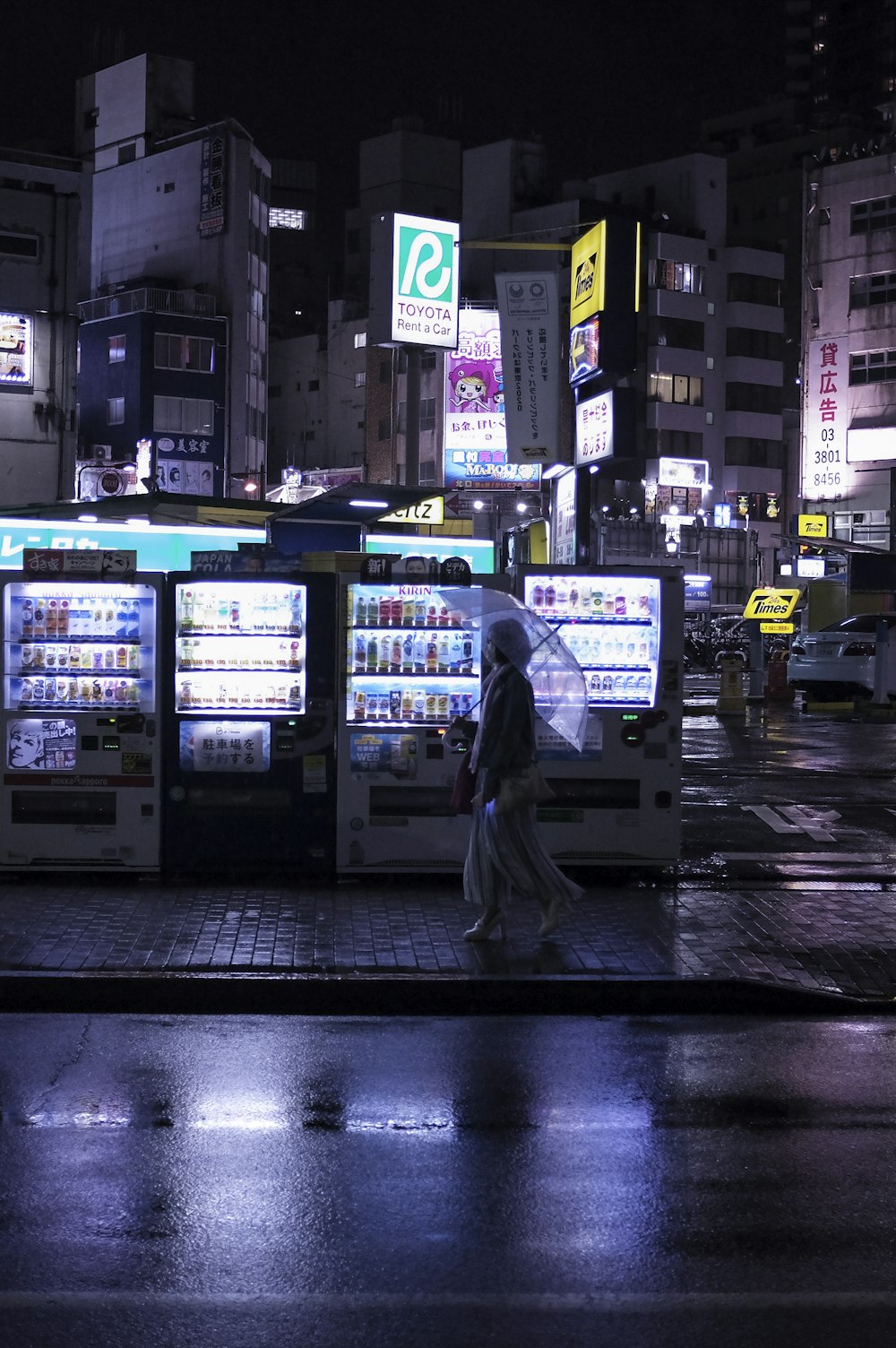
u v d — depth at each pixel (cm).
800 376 7512
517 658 824
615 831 1020
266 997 744
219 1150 530
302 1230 457
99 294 6750
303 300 8581
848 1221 469
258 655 989
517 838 830
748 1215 473
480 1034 702
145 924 871
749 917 922
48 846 991
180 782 991
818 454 7394
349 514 1797
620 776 1020
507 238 2397
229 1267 429
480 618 987
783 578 7625
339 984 745
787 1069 646
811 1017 743
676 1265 434
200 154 6322
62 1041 679
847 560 3297
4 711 984
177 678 986
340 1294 412
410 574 988
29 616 978
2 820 990
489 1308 404
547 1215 471
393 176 7544
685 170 7612
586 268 2047
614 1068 645
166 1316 398
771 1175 510
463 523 2473
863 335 7256
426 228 2853
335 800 998
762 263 7712
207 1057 655
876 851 1183
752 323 7675
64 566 972
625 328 1989
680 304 7456
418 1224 462
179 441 6034
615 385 1975
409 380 2856
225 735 991
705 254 7550
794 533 6769
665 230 7462
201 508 2173
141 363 5962
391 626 991
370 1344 383
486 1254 440
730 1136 552
